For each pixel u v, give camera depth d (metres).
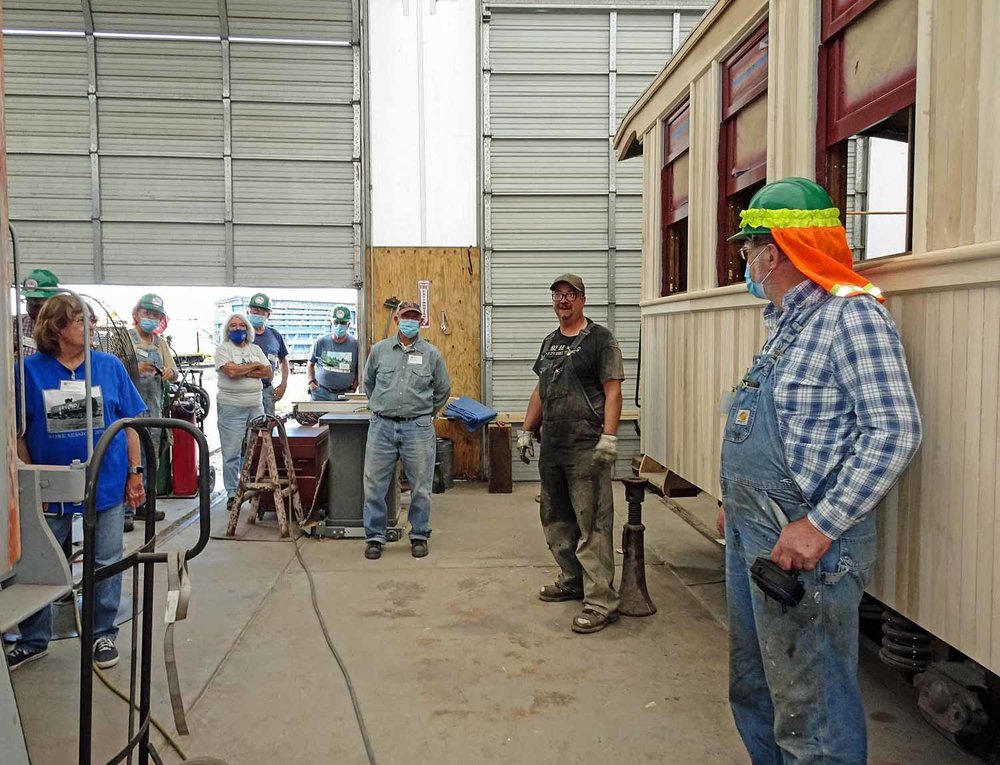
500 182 7.51
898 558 2.04
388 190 7.48
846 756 1.75
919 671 2.47
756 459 1.82
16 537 1.66
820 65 2.49
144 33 7.20
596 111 7.50
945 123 1.84
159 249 7.39
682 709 2.84
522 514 6.13
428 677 3.13
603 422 3.63
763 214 1.86
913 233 1.97
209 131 7.34
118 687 3.05
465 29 7.41
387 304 7.09
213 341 12.30
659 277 4.48
